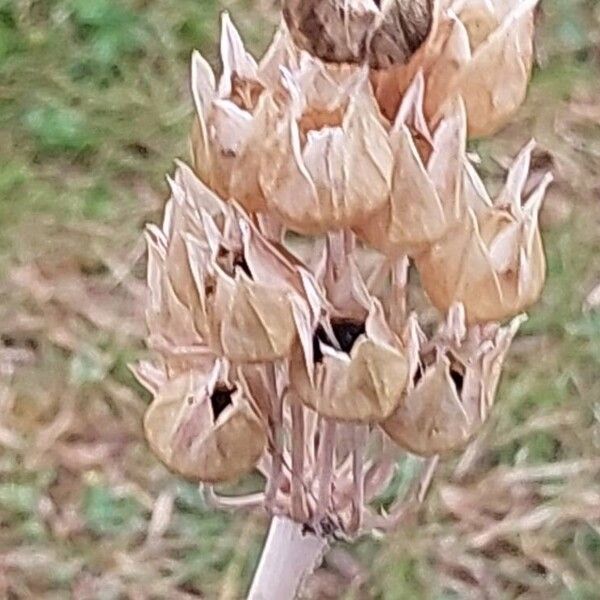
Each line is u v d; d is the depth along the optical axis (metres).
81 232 0.30
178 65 0.33
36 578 0.25
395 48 0.11
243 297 0.12
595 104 0.33
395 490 0.22
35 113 0.32
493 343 0.13
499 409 0.26
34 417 0.27
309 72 0.11
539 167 0.31
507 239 0.12
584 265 0.29
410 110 0.12
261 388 0.13
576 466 0.26
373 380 0.12
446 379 0.13
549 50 0.33
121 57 0.33
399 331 0.13
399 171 0.12
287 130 0.11
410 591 0.24
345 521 0.14
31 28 0.33
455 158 0.12
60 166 0.31
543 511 0.25
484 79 0.12
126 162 0.31
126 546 0.25
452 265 0.12
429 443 0.13
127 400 0.27
